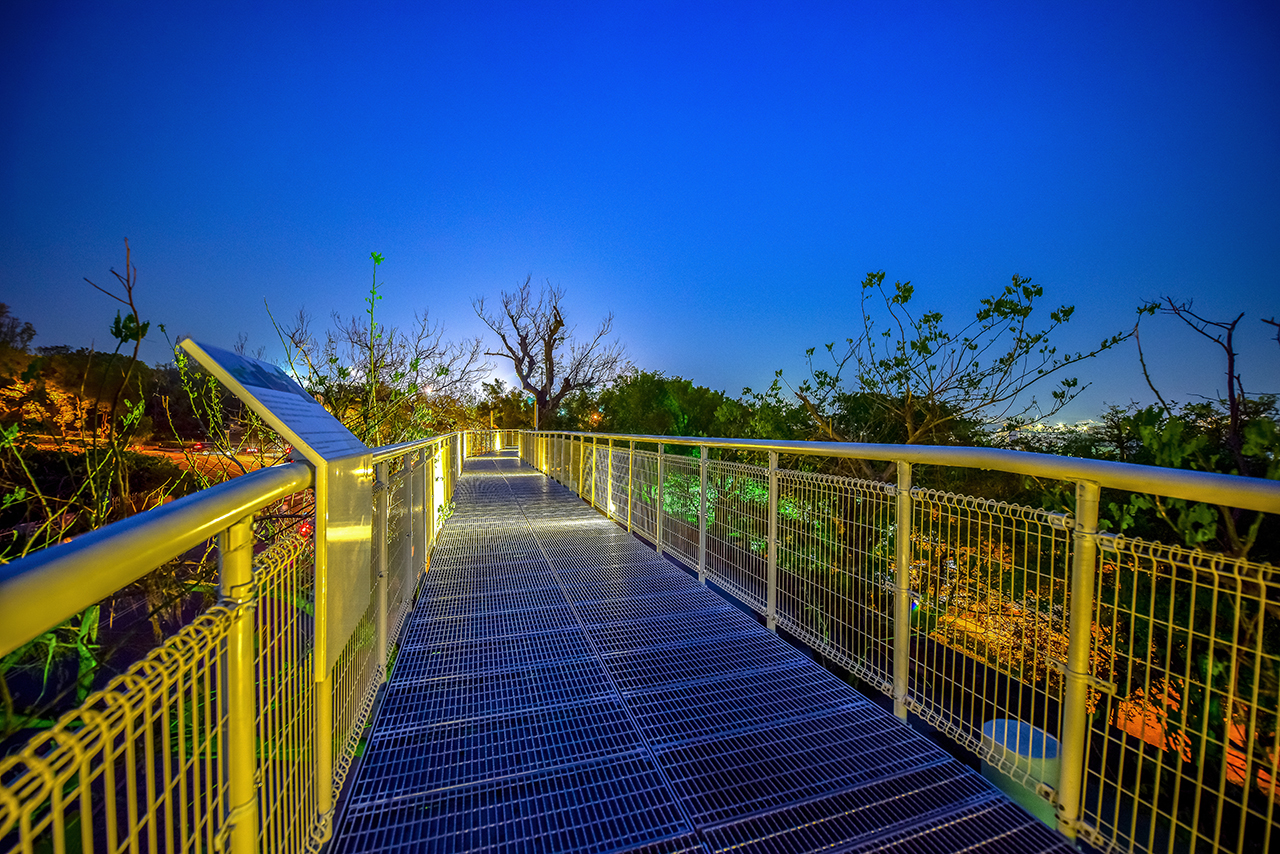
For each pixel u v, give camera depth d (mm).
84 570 580
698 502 4551
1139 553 1570
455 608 3910
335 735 1833
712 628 3568
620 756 2246
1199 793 1398
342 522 1644
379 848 1762
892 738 2367
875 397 5285
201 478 3094
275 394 1492
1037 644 1880
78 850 1050
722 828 1865
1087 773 1756
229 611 1018
